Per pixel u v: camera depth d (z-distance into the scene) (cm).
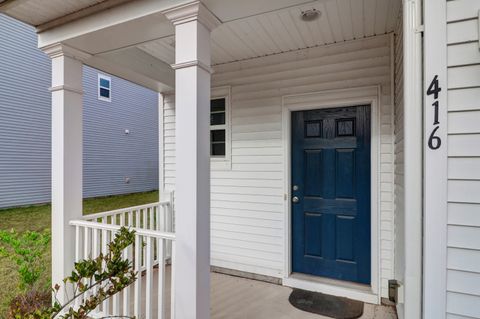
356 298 284
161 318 209
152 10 197
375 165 281
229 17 201
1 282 321
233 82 354
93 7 217
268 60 332
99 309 248
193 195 188
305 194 324
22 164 782
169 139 409
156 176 1224
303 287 309
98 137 979
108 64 292
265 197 335
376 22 254
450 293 134
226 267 356
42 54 821
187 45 190
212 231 366
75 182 264
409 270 143
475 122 131
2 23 734
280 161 327
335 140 310
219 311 265
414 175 143
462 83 133
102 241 244
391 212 275
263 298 290
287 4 188
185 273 190
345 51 294
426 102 138
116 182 1047
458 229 133
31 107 800
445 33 135
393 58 269
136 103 1128
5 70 743
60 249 253
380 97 279
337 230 310
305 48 311
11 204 760
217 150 372
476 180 130
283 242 324
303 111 325
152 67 341
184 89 192
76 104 266
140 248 226
